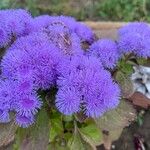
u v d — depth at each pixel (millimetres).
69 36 176
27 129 160
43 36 166
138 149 232
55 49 157
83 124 181
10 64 152
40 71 151
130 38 181
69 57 161
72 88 150
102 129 177
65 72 152
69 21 196
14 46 161
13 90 148
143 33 184
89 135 179
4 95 149
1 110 150
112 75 185
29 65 152
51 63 153
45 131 159
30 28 178
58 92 150
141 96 195
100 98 151
